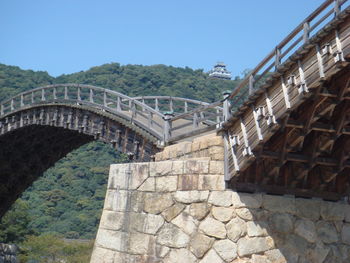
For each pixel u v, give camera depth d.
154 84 107.81
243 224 16.09
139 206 17.23
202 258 15.99
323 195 17.09
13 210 59.75
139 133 25.30
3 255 42.84
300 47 13.54
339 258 16.84
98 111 29.62
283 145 15.51
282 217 16.47
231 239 15.97
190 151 18.06
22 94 40.59
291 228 16.48
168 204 16.77
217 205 16.22
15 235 58.56
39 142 40.09
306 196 16.92
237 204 16.19
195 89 105.38
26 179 42.41
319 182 16.91
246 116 15.98
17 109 38.59
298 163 16.64
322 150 15.73
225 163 16.47
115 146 28.08
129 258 16.92
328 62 13.00
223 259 15.88
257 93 15.25
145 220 17.00
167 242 16.50
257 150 15.55
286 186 16.70
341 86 13.61
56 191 84.38
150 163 17.39
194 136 19.97
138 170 17.55
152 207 17.00
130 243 17.03
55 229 75.44
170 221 16.61
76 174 89.56
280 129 14.99
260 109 15.22
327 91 13.70
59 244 58.66
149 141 24.56
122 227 17.33
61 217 79.88
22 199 82.88
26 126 38.03
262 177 16.42
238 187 16.31
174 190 16.78
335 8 12.98
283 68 14.21
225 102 17.80
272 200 16.47
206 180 16.47
